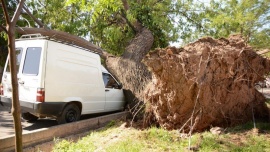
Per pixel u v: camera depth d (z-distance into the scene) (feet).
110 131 21.45
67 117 22.97
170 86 19.47
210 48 20.08
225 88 20.20
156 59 19.24
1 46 45.96
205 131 18.93
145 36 32.09
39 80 20.39
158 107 20.77
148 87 22.40
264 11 38.14
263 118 22.98
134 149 15.46
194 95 19.10
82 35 40.93
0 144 15.89
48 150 18.97
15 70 6.86
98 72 26.86
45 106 20.43
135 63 29.25
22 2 7.17
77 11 41.70
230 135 17.62
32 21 43.55
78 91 23.88
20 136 6.91
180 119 19.83
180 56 18.97
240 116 21.17
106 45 43.75
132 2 36.45
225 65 19.86
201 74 18.65
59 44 22.27
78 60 24.22
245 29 37.22
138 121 23.98
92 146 17.33
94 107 26.20
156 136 18.24
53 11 42.24
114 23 40.04
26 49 21.98
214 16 42.16
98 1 19.45
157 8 42.45
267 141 16.17
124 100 30.71
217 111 19.81
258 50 24.40
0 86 23.38
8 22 6.81
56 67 21.70
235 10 40.73
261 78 23.50
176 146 16.19
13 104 6.84
